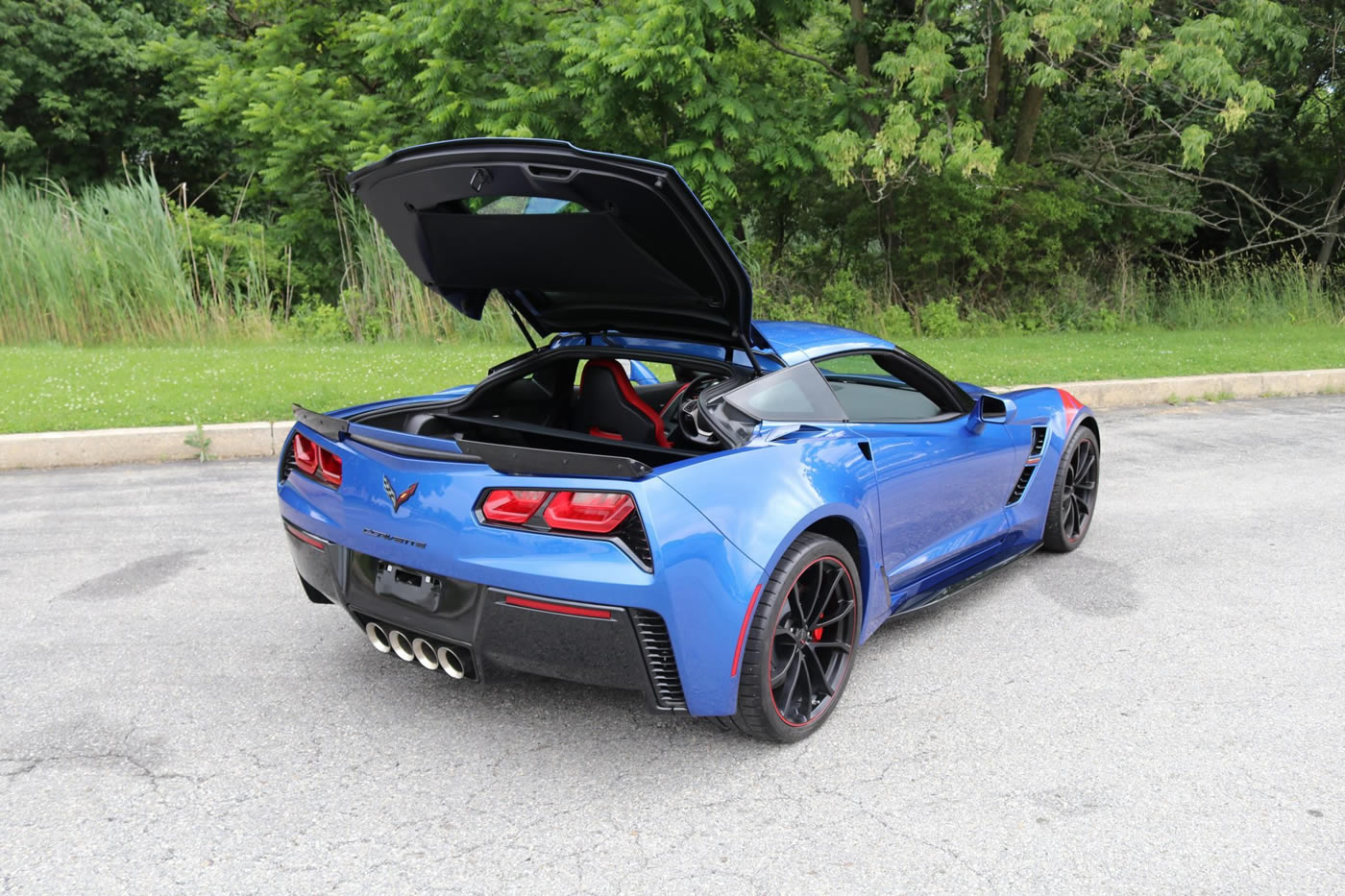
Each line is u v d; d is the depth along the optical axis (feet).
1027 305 57.52
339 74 60.29
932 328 52.06
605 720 10.10
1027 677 11.30
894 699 10.71
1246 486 20.38
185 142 73.00
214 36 71.56
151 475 19.97
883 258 59.16
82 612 12.73
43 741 9.43
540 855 7.80
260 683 10.81
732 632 8.69
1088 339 48.14
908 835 8.14
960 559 13.15
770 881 7.51
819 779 9.03
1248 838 8.13
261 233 52.80
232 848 7.80
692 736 9.82
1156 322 59.06
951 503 12.44
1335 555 15.92
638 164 8.77
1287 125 71.15
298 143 50.85
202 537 15.90
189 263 44.47
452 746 9.52
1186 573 15.01
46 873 7.44
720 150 45.11
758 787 8.87
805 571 9.59
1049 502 15.21
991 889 7.43
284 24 60.80
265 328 42.32
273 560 14.84
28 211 40.98
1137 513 18.39
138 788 8.65
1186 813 8.50
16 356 32.40
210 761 9.16
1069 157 59.36
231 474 20.11
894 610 11.92
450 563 8.68
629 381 12.05
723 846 7.95
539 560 8.34
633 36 42.01
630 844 7.97
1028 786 8.95
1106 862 7.79
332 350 37.68
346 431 9.68
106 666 11.17
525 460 8.41
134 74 71.97
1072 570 15.16
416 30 48.85
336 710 10.22
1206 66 44.32
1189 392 32.27
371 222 47.21
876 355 12.03
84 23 67.72
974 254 55.01
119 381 26.99
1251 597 13.98
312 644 11.86
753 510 8.95
